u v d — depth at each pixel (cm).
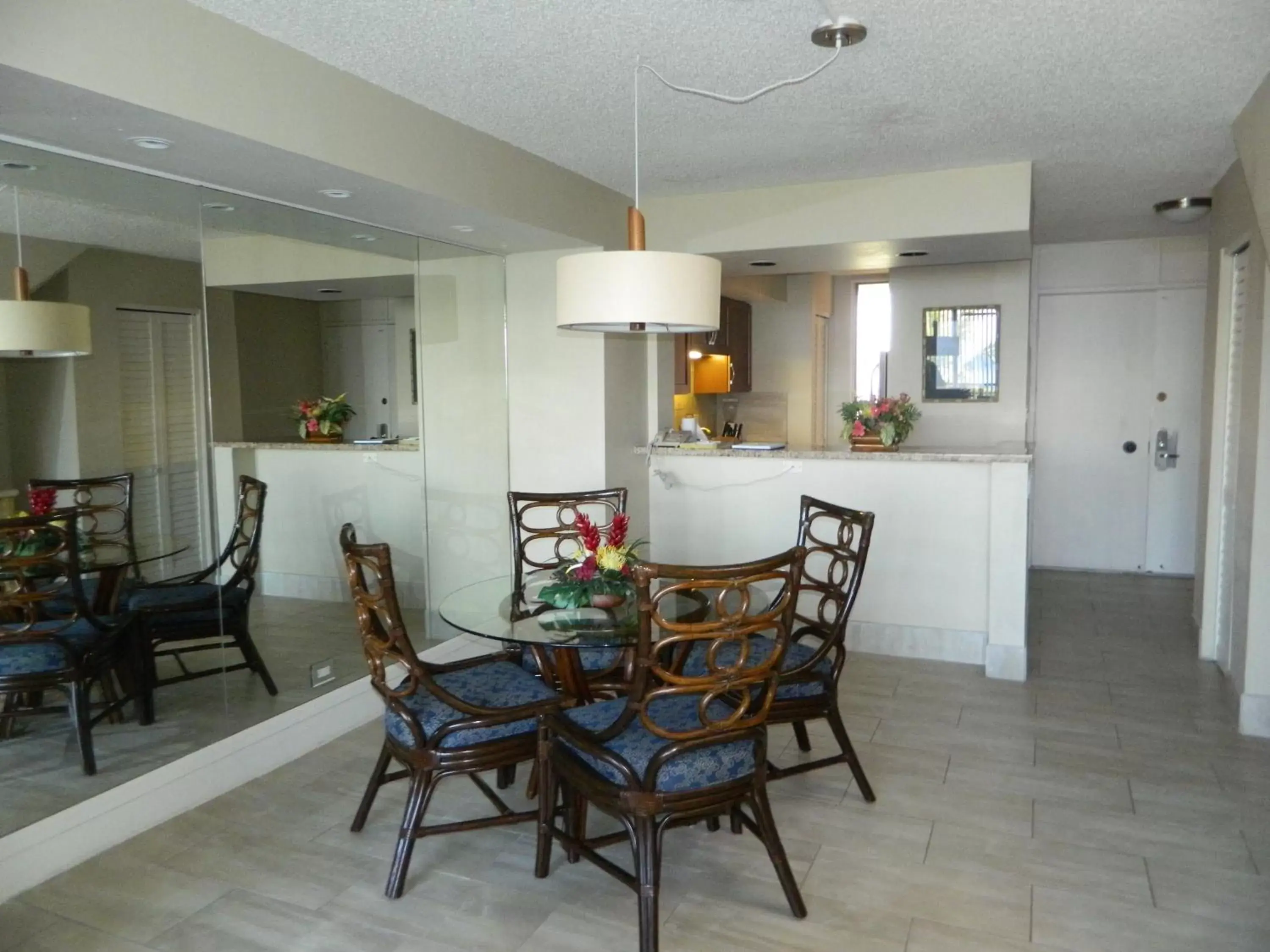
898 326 618
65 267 264
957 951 221
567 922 237
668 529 502
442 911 242
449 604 302
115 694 283
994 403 600
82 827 268
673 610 287
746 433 768
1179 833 277
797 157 383
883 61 271
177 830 287
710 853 270
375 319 393
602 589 288
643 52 262
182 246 302
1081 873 255
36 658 261
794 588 224
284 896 249
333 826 289
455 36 250
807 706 287
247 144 252
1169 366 624
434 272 424
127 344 285
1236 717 366
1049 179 433
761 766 234
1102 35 253
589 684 300
